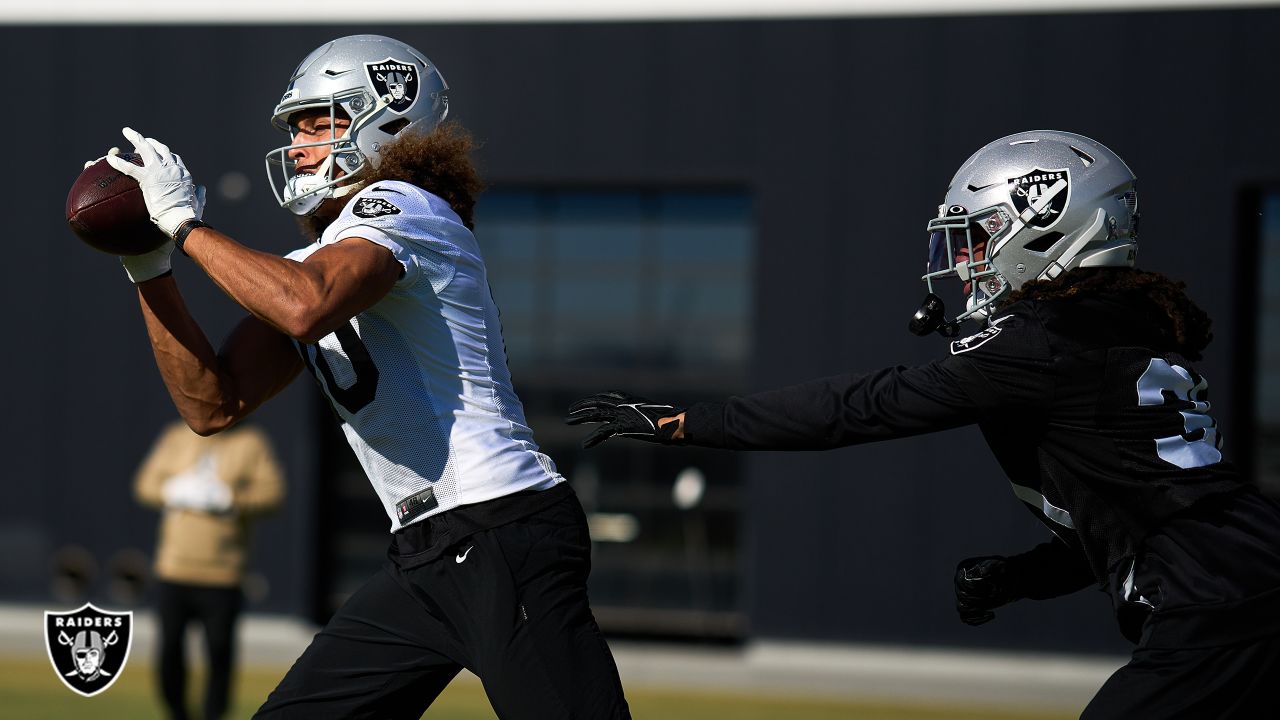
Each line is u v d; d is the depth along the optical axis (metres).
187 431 25.00
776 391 10.08
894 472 34.25
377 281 9.88
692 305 36.66
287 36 36.53
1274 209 33.97
